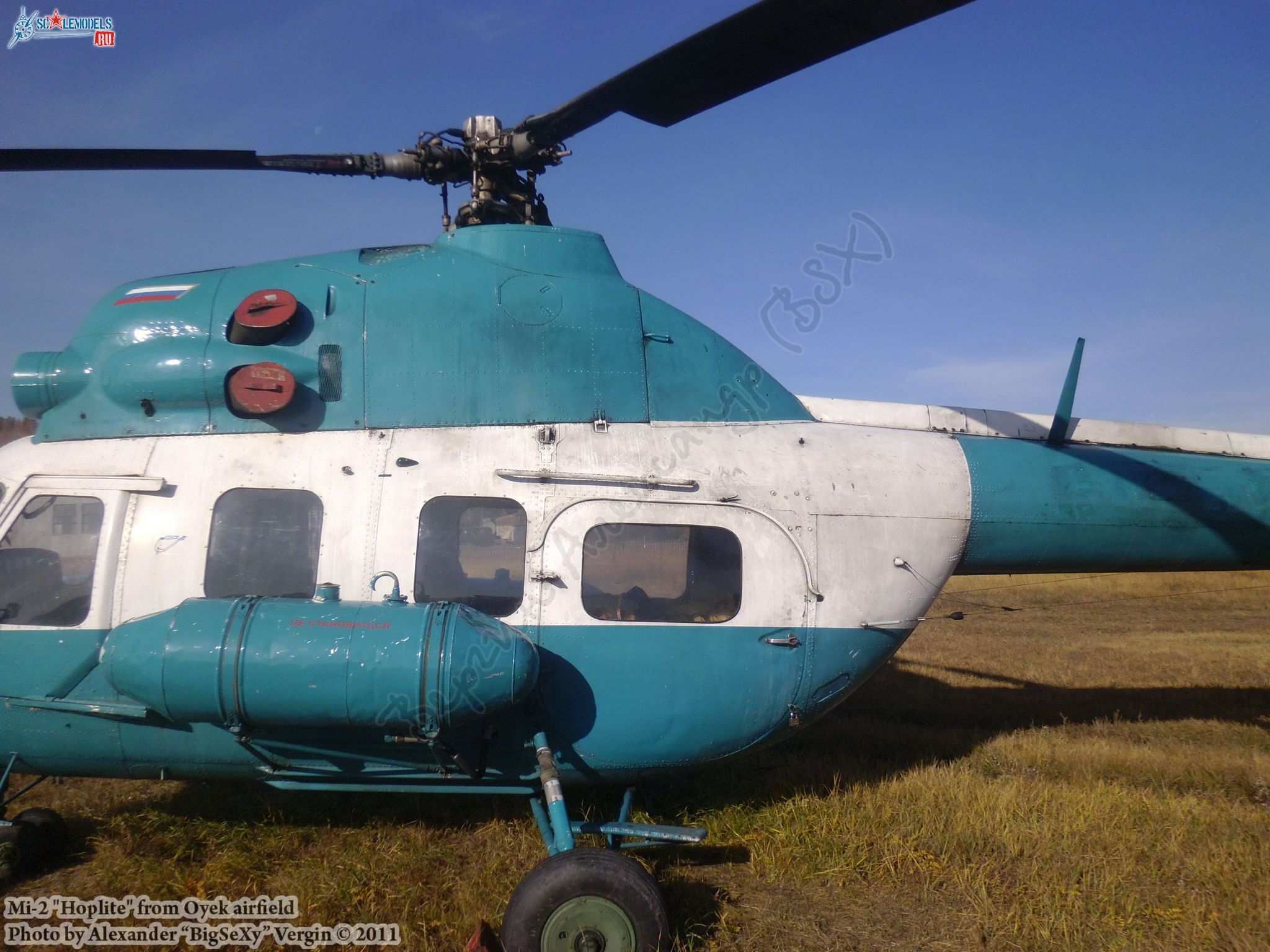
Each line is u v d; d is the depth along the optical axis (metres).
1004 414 5.84
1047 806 5.20
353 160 4.73
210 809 5.24
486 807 5.27
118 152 3.99
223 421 4.54
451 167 4.97
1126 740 7.31
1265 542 5.85
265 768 4.34
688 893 4.31
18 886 4.33
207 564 4.30
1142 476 5.66
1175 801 5.37
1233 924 3.94
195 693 3.75
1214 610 17.80
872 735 7.18
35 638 4.22
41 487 4.40
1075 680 10.02
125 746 4.34
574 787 4.65
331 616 3.88
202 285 4.79
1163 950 3.77
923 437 5.45
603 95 3.84
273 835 4.78
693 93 3.71
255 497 4.40
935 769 5.90
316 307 4.71
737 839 4.89
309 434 4.54
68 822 5.02
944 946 3.86
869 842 4.80
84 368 4.63
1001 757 6.59
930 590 5.07
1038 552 5.48
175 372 4.47
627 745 4.46
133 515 4.34
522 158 4.85
